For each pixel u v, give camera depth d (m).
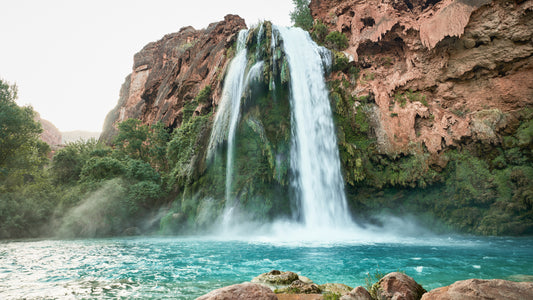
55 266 10.35
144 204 32.47
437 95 27.19
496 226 21.64
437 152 25.00
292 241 18.47
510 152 22.75
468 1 24.97
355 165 27.27
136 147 48.44
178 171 32.28
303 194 27.58
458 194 24.05
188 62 52.31
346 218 27.56
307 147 28.56
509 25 23.83
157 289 6.77
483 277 7.62
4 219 28.84
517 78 24.11
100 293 6.44
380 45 31.06
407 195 26.50
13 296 6.25
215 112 32.94
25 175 41.12
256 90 28.88
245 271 8.91
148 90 66.06
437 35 26.23
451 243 16.53
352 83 30.77
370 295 4.64
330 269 8.93
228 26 46.81
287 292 5.18
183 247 16.33
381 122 27.80
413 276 7.88
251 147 28.59
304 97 29.53
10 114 38.28
